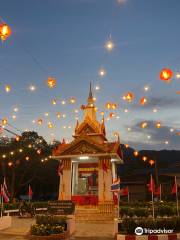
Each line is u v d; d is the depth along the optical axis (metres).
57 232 16.70
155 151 65.69
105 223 24.36
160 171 52.91
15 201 43.12
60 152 27.97
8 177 52.91
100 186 26.33
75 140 27.75
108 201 25.62
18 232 18.84
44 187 59.81
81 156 27.27
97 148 27.08
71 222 18.64
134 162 66.88
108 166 26.75
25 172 52.47
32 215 29.83
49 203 20.20
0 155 50.34
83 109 32.16
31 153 52.94
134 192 52.62
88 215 25.28
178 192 47.34
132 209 22.61
